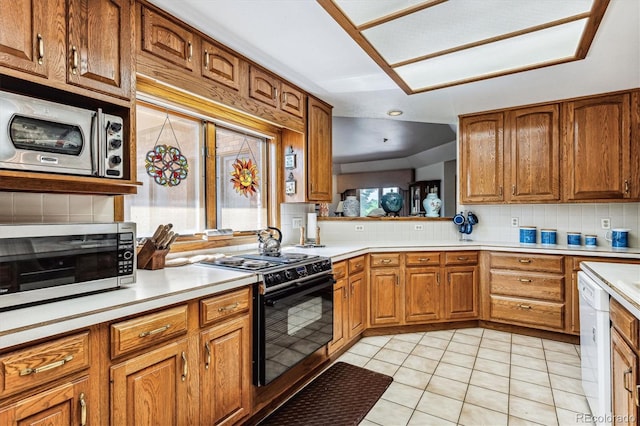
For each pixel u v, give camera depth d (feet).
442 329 10.87
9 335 3.02
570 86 9.29
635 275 5.52
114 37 4.89
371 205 29.12
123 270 4.66
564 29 6.32
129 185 5.15
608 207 10.75
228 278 5.46
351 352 9.09
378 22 5.96
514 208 11.98
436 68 8.16
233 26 6.31
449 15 5.82
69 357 3.48
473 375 7.82
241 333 5.72
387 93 9.67
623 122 9.68
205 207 7.93
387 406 6.61
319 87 9.32
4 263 3.54
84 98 4.71
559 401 6.74
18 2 3.92
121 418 3.94
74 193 5.22
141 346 4.17
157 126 7.00
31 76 4.01
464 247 10.73
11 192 4.83
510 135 11.14
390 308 10.34
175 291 4.55
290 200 9.86
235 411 5.59
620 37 6.56
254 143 9.50
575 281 9.61
